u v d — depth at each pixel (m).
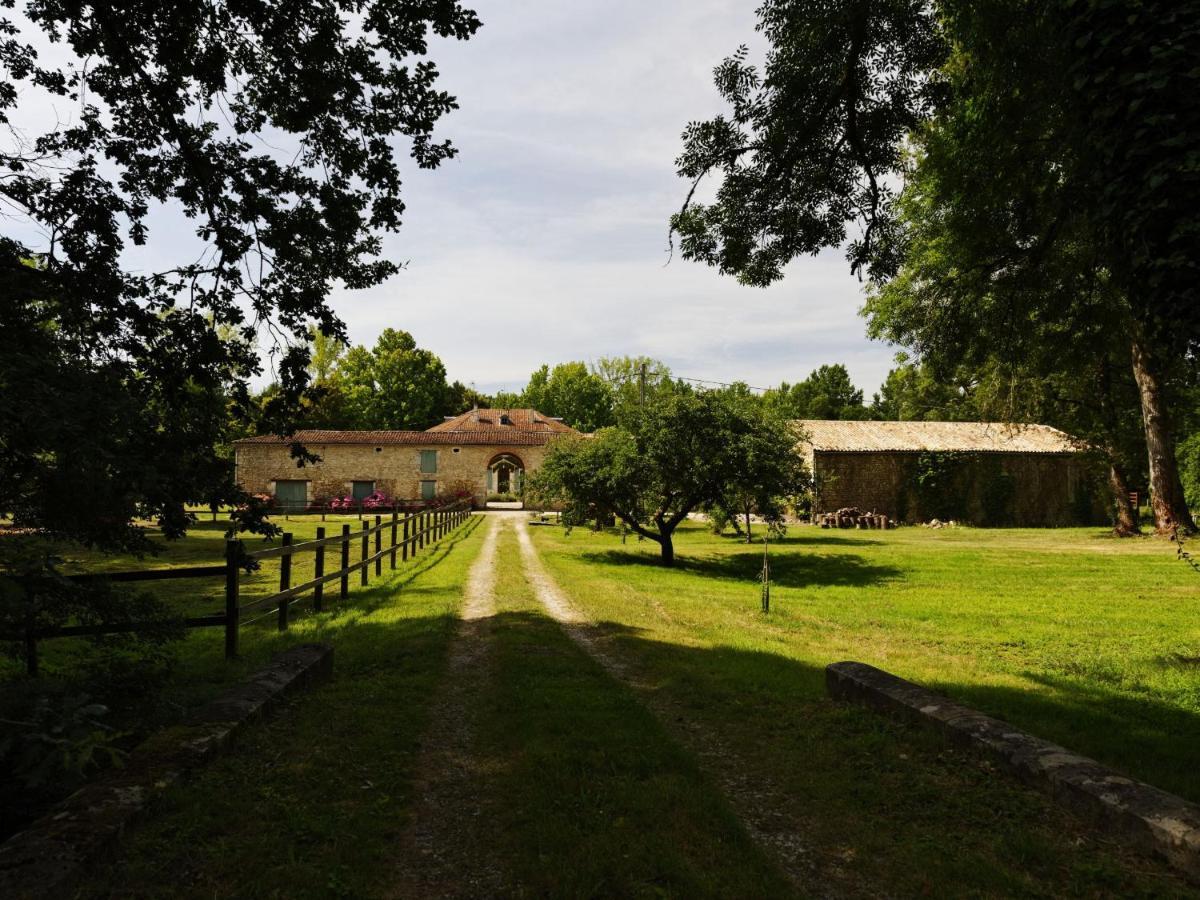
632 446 18.23
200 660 6.68
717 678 6.36
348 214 6.63
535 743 4.52
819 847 3.31
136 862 2.85
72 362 4.93
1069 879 2.93
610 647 7.92
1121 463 26.14
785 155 7.98
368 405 58.19
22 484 4.40
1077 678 6.98
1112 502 29.20
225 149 6.40
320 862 3.02
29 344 4.77
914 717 4.84
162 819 3.22
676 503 19.36
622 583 14.12
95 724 2.78
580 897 2.78
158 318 6.25
